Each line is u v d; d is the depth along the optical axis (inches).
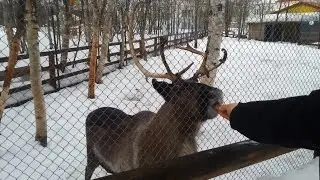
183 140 137.2
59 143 224.7
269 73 414.3
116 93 352.8
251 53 488.7
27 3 217.3
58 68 343.6
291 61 458.9
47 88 333.4
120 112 165.2
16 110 276.4
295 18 555.5
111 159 158.2
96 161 172.2
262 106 49.4
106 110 167.5
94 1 390.3
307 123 43.8
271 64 446.9
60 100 314.3
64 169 189.6
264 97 341.1
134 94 338.6
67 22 516.1
